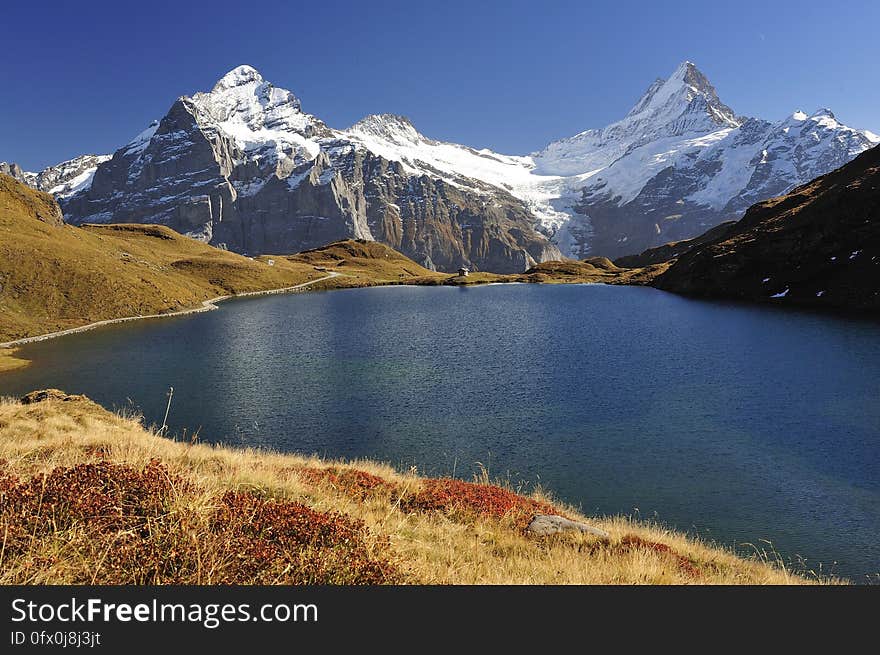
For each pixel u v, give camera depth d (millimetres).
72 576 6195
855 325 84125
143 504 7500
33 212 162875
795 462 32062
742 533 23969
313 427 41531
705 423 39750
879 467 31062
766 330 83312
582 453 34594
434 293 199125
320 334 94688
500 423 41156
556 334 88125
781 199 163250
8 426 24031
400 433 39500
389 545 8555
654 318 105250
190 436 40062
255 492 11961
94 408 32469
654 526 23250
